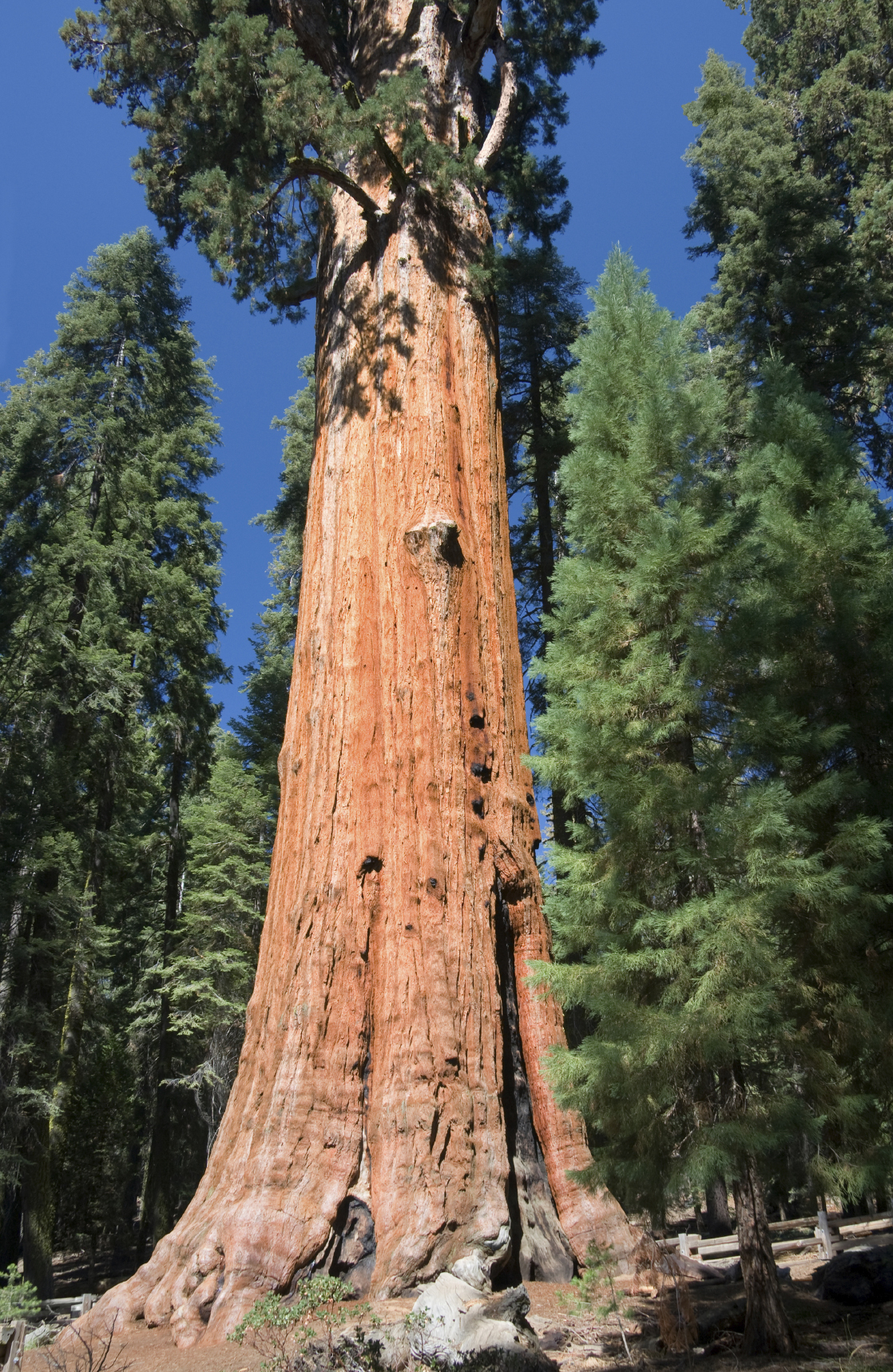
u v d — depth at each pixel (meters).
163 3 17.86
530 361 22.67
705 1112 7.29
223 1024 23.81
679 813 7.65
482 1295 7.72
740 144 25.73
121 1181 31.08
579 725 8.04
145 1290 9.59
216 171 15.03
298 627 13.70
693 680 7.93
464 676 12.39
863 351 20.53
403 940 10.88
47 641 22.20
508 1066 11.06
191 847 25.89
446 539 12.80
